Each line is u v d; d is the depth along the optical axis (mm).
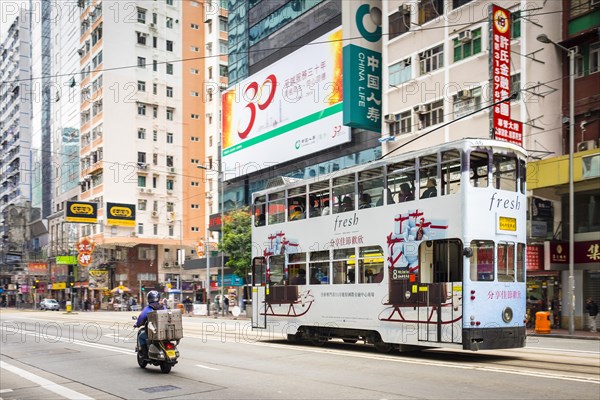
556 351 15578
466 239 12656
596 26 25891
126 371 12406
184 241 69875
